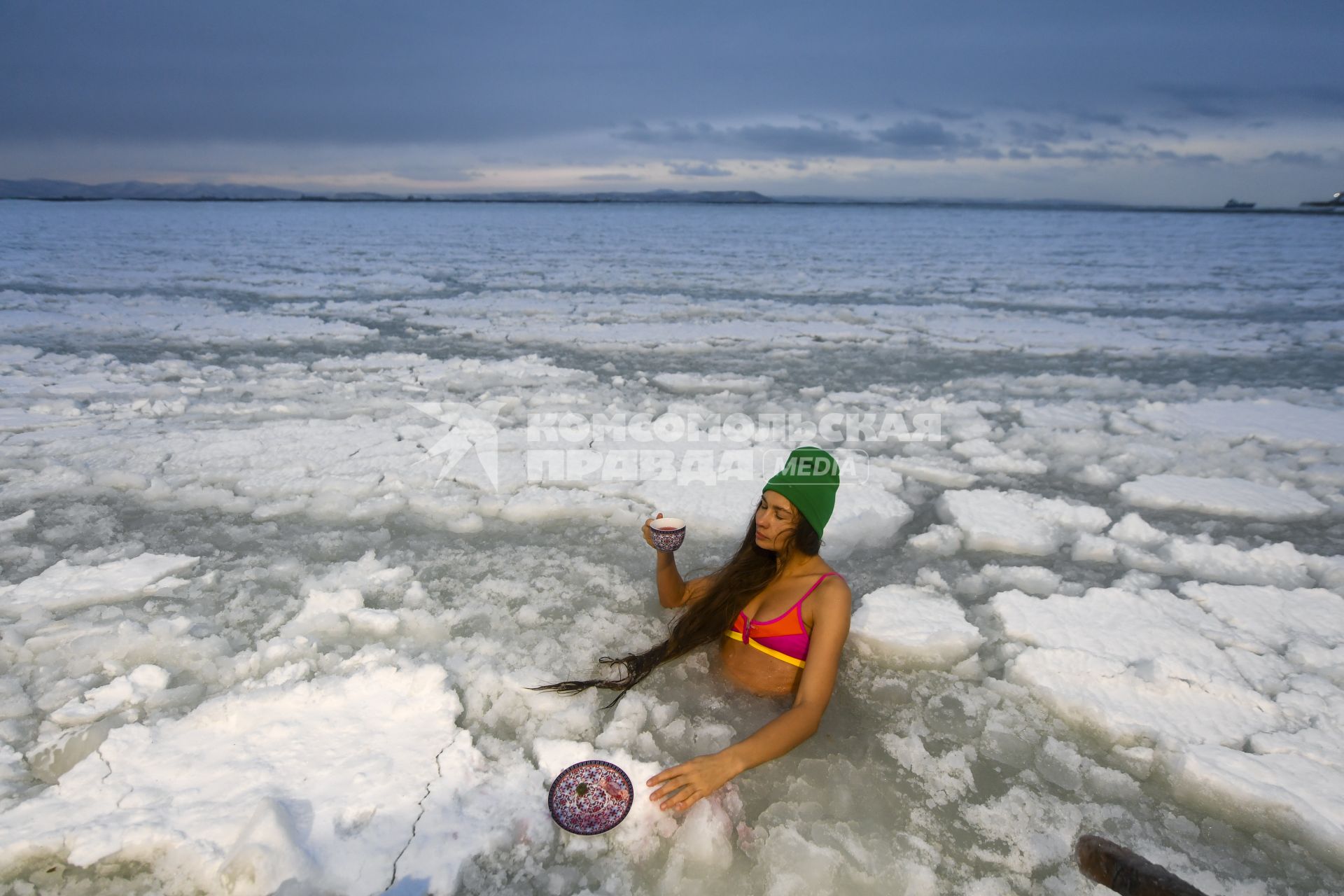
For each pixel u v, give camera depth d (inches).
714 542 148.5
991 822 82.4
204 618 115.6
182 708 94.8
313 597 118.2
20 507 154.3
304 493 164.1
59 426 206.8
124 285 524.1
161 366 282.0
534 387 269.3
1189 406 257.1
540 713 96.0
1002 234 1419.8
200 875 71.7
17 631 108.4
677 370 306.0
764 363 320.8
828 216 2972.4
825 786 86.4
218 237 1037.8
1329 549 154.6
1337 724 97.7
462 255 830.5
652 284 576.7
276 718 91.9
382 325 391.5
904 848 78.6
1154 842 80.9
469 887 71.9
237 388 251.4
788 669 95.9
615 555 140.7
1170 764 91.4
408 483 170.1
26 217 1576.0
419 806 79.6
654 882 73.5
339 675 101.0
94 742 88.4
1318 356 350.0
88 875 72.1
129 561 130.9
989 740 95.5
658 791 79.4
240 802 79.3
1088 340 376.5
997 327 408.2
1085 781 89.6
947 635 114.4
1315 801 84.9
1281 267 788.6
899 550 149.3
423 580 130.0
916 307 484.1
